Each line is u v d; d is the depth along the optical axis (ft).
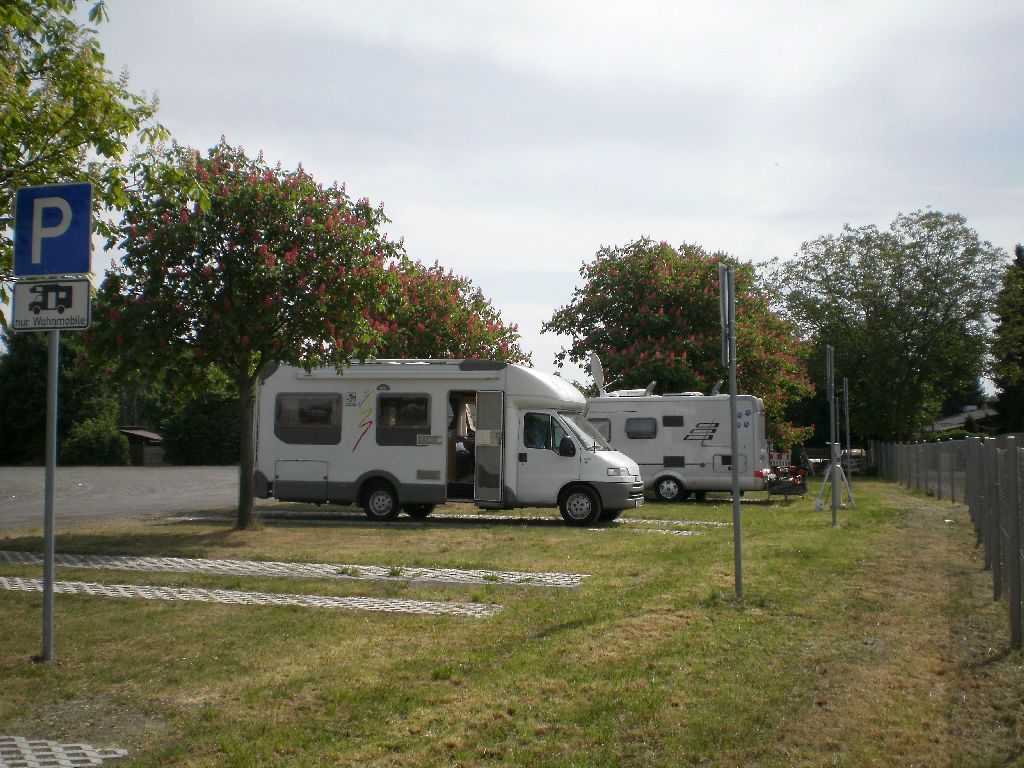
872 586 31.86
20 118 29.22
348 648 23.31
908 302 162.30
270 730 17.29
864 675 20.80
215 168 45.85
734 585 31.63
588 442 56.59
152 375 47.65
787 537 46.80
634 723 17.56
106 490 95.20
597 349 95.04
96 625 25.66
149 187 33.27
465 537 47.16
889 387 162.91
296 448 59.31
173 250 44.45
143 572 34.60
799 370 107.45
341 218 46.62
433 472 57.62
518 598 30.07
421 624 25.99
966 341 162.09
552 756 15.98
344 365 53.01
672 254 96.99
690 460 77.82
